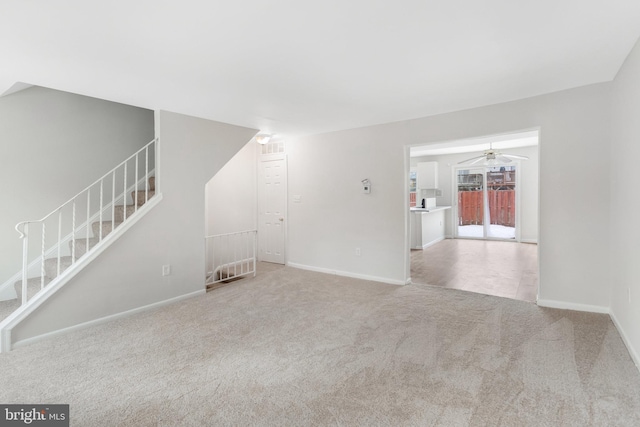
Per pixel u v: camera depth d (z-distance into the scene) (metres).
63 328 2.96
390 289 4.26
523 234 8.16
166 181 3.80
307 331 2.94
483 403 1.90
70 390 2.06
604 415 1.78
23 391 2.05
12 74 2.73
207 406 1.90
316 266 5.34
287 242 5.72
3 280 3.62
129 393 2.03
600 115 3.12
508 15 1.91
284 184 5.75
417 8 1.82
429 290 4.21
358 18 1.92
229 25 1.98
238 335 2.87
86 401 1.95
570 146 3.28
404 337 2.79
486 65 2.64
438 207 8.52
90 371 2.29
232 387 2.09
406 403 1.91
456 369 2.27
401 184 4.43
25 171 3.73
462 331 2.89
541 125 3.41
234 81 2.92
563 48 2.35
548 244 3.43
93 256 3.16
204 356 2.50
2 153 3.58
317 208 5.30
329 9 1.82
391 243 4.56
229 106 3.68
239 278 4.90
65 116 4.02
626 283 2.58
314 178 5.32
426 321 3.14
